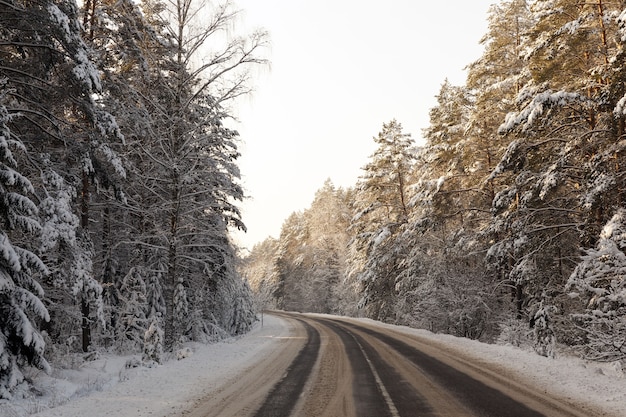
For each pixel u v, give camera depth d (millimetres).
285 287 85688
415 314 31750
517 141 18141
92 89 12930
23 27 11898
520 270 18906
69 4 12766
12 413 8219
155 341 14086
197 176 18234
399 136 36188
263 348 18734
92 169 14219
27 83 12430
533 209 18250
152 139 17328
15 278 10422
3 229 10836
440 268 28500
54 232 11656
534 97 16219
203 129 18641
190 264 22547
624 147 14234
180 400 8742
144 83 17719
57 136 13641
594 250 13750
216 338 24531
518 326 21953
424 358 14617
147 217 18875
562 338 18219
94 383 11266
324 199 72062
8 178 9742
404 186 36625
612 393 8914
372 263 36344
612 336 12578
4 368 9516
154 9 17609
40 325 15828
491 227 21672
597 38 16312
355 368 12641
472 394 9031
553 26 18109
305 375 11586
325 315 55375
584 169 16078
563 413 7461
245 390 9719
